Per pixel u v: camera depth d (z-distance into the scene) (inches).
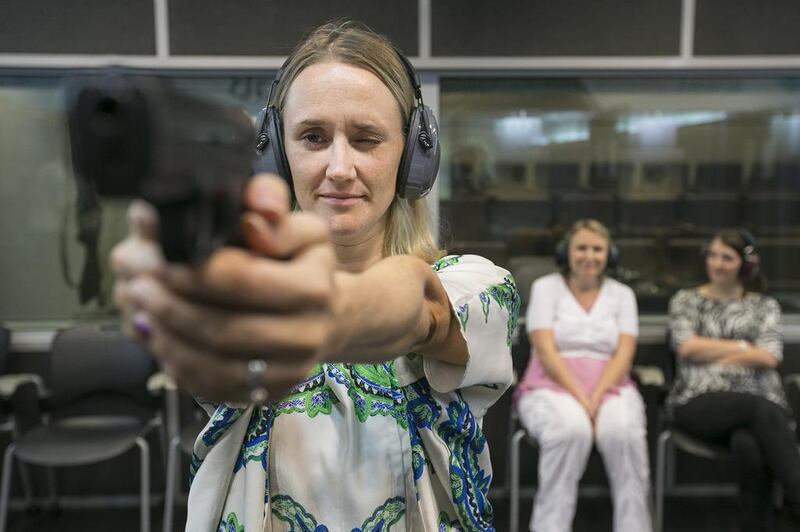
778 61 106.0
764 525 91.4
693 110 109.7
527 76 107.0
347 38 28.5
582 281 103.1
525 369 111.6
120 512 110.7
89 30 100.6
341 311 14.8
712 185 111.5
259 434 27.6
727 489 117.8
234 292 11.2
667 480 116.5
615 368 99.1
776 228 112.3
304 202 28.6
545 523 92.0
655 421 116.8
